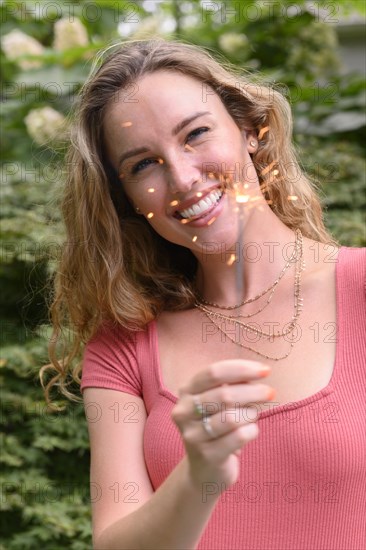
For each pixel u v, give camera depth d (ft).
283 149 5.24
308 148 10.75
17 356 8.95
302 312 4.60
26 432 8.99
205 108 4.58
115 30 13.37
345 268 4.61
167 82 4.60
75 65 11.87
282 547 4.26
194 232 4.62
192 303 5.02
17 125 12.28
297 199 5.27
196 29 13.33
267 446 4.25
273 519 4.26
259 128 5.15
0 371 9.11
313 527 4.23
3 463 8.87
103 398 4.85
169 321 4.98
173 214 4.65
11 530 8.79
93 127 5.02
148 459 4.59
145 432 4.67
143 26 12.33
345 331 4.40
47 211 9.59
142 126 4.54
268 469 4.26
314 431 4.21
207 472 3.46
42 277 9.55
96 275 5.10
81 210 5.14
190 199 4.53
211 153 4.52
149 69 4.65
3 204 10.16
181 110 4.51
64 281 5.32
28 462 8.90
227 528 4.32
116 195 5.31
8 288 9.71
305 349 4.48
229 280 4.88
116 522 4.16
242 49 12.39
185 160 4.51
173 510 3.70
